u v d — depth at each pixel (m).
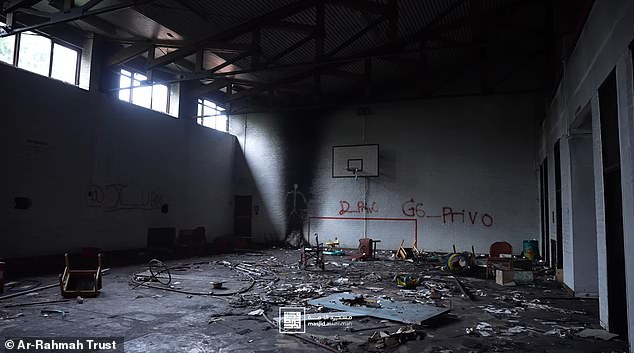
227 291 7.35
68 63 11.06
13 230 9.29
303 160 17.14
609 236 5.11
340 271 10.43
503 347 4.50
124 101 12.49
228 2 9.60
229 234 17.64
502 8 10.92
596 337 4.86
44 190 9.99
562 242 8.89
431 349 4.39
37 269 9.59
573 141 7.48
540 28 12.58
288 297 6.91
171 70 14.38
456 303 6.76
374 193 15.92
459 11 11.29
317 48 9.55
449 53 14.23
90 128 11.27
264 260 12.47
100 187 11.55
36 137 9.81
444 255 14.00
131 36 11.53
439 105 15.28
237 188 18.05
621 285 4.98
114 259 11.85
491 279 9.44
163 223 13.91
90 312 5.73
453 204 14.80
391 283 8.70
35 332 4.75
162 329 4.96
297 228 16.95
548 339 4.82
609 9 4.80
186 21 10.37
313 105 13.68
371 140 16.16
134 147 12.80
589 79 5.79
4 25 8.56
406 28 11.77
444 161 15.05
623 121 4.37
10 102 9.25
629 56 4.18
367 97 12.95
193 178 15.50
